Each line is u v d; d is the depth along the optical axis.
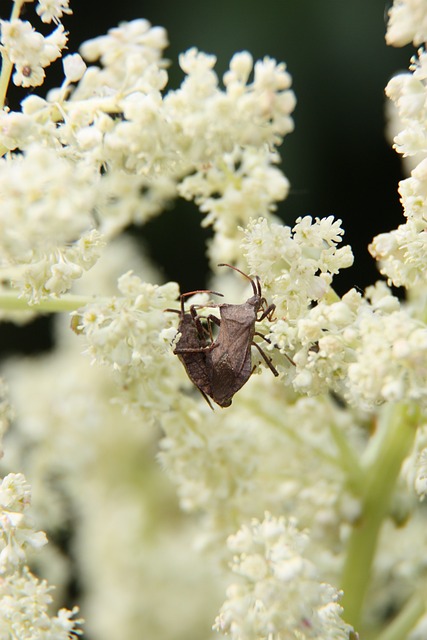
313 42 0.37
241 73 0.26
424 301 0.27
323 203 0.36
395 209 0.36
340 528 0.28
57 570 0.33
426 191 0.25
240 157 0.28
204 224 0.28
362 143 0.36
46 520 0.32
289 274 0.25
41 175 0.23
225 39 0.37
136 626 0.33
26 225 0.23
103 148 0.25
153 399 0.27
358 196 0.36
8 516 0.25
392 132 0.30
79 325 0.25
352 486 0.28
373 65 0.37
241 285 0.31
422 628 0.28
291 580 0.25
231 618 0.25
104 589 0.33
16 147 0.25
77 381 0.33
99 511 0.34
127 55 0.27
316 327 0.25
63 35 0.25
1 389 0.27
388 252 0.25
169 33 0.37
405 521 0.28
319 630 0.25
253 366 0.25
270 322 0.25
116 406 0.34
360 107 0.37
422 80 0.25
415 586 0.30
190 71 0.26
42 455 0.32
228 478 0.27
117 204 0.30
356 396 0.25
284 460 0.28
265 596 0.25
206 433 0.27
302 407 0.28
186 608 0.33
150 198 0.30
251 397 0.28
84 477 0.34
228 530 0.28
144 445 0.34
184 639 0.33
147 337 0.25
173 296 0.25
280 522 0.26
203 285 0.38
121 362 0.25
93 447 0.33
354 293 0.25
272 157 0.28
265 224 0.25
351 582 0.27
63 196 0.23
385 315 0.25
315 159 0.37
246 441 0.28
